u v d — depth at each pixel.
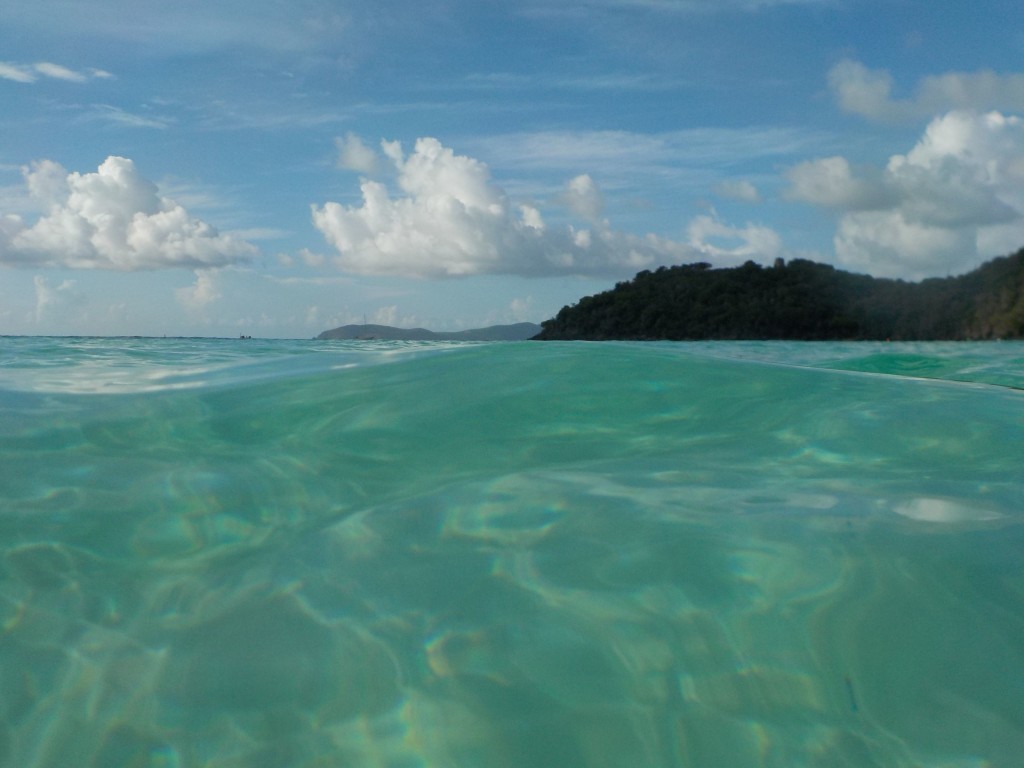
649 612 1.21
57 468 1.91
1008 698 1.04
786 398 2.54
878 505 1.59
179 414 2.36
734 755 0.96
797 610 1.21
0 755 0.99
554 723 1.01
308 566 1.41
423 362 2.95
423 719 1.02
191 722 1.03
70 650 1.19
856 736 0.98
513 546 1.44
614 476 1.83
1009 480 1.77
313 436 2.17
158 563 1.46
